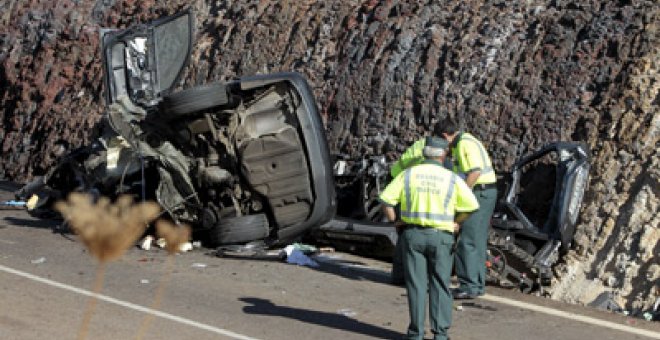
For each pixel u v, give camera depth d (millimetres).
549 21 21109
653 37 19141
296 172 17828
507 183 18969
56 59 33219
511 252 16109
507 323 13023
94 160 18953
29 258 16750
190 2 31109
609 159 18125
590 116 18906
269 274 16156
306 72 25281
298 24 26609
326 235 18609
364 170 19719
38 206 22250
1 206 23766
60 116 31438
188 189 18047
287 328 12266
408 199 11039
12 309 12656
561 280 16891
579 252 17266
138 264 16609
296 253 17328
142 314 12742
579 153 17625
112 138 18594
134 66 19391
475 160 14086
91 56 32438
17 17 35844
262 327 12281
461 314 13508
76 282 14742
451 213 10992
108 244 4004
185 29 19375
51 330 11609
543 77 20266
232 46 27953
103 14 33219
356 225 17938
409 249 11062
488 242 15852
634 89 18625
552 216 17328
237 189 18078
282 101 18047
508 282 16297
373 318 13062
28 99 33250
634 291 16047
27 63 34156
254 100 18125
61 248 17953
